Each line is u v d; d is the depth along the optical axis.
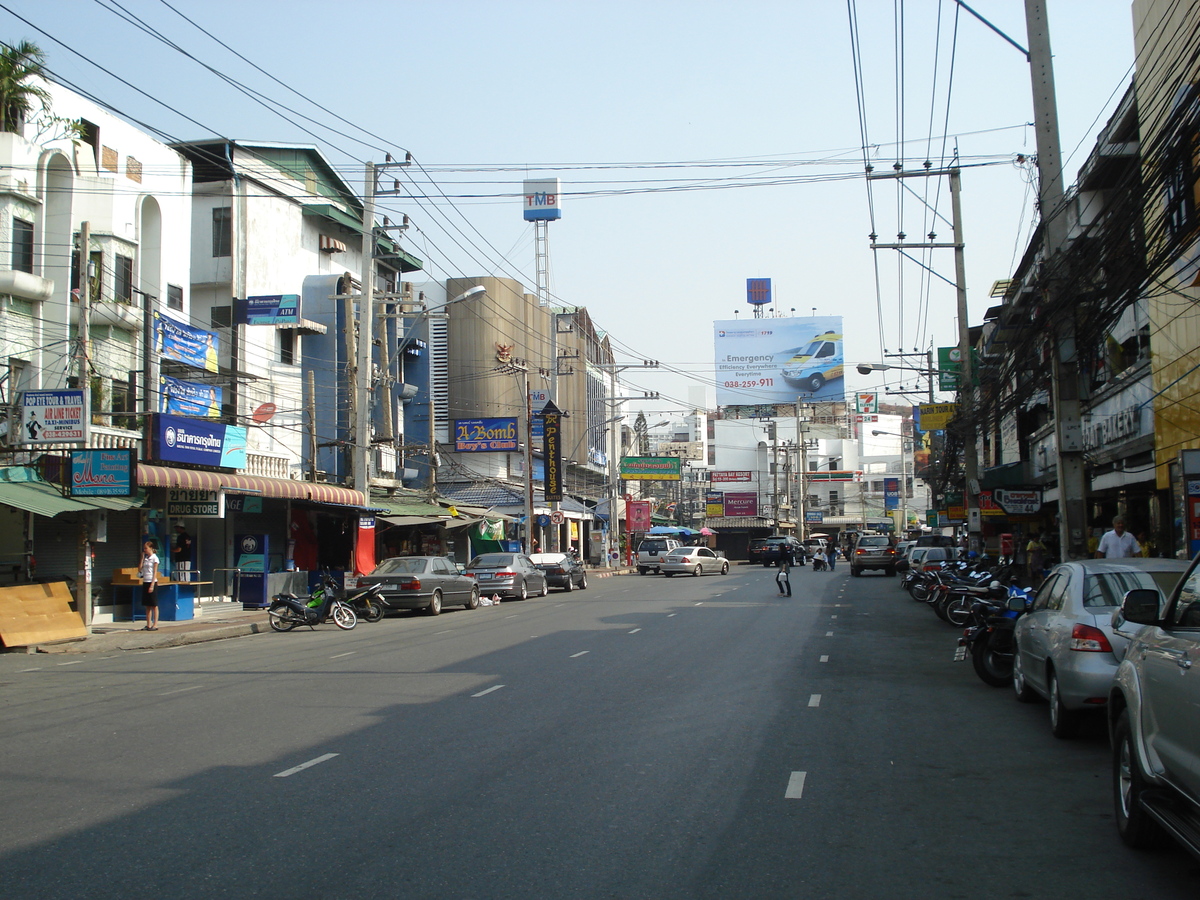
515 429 44.97
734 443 96.12
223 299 34.47
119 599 23.31
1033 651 10.32
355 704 11.14
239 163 36.22
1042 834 6.33
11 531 21.81
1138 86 19.31
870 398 88.06
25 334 22.77
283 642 19.58
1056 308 14.53
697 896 5.20
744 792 7.31
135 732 9.73
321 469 36.59
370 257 28.45
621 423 78.88
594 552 64.94
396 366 42.88
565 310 65.31
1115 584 9.24
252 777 7.77
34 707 11.52
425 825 6.44
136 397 24.06
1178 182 12.38
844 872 5.59
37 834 6.33
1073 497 14.74
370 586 25.02
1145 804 5.54
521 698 11.48
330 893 5.23
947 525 53.22
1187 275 16.91
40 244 23.20
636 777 7.73
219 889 5.29
